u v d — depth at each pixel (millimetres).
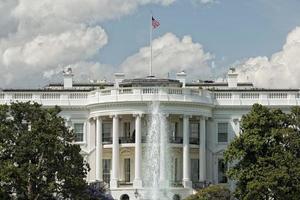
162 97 106500
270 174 81625
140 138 106188
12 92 112250
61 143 78875
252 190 81938
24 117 80625
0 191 75375
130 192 104562
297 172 82625
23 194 77562
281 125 86750
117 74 121312
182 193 104938
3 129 78500
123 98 106688
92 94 110938
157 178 105375
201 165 109812
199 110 109375
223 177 112750
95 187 98188
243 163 85312
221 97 113625
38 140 77625
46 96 112812
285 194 82312
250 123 85688
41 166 77688
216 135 113375
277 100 113062
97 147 109188
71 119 112562
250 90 114438
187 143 107875
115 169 106875
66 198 80375
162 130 106000
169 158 106750
